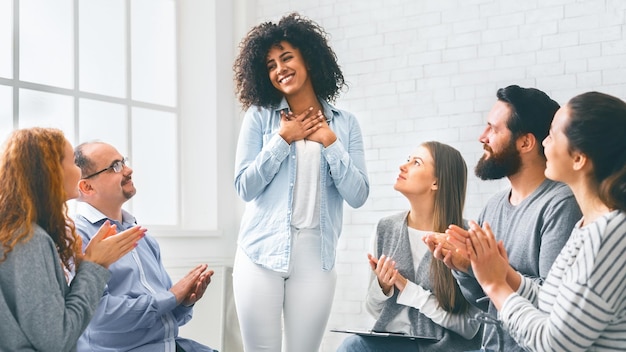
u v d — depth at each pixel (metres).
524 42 5.03
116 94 5.42
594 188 2.20
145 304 3.26
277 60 3.58
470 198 5.15
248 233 3.59
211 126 5.87
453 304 3.85
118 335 3.28
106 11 5.38
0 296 2.39
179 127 5.87
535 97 3.06
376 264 3.99
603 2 4.77
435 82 5.33
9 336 2.40
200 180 5.88
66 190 2.72
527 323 2.19
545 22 4.96
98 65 5.30
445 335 3.86
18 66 4.78
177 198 5.82
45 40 4.96
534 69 4.99
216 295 5.52
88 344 3.28
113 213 3.55
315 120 3.56
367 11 5.60
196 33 5.93
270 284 3.52
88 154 3.50
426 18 5.38
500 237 3.02
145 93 5.64
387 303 4.00
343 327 5.56
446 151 4.16
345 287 5.57
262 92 3.66
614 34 4.74
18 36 4.79
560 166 2.26
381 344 3.81
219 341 5.40
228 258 5.86
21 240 2.44
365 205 5.53
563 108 2.28
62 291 2.55
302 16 5.84
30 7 4.88
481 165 3.15
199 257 5.64
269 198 3.57
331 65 3.73
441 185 4.11
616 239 2.05
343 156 3.54
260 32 3.62
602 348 2.10
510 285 2.50
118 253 2.72
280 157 3.50
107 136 5.34
